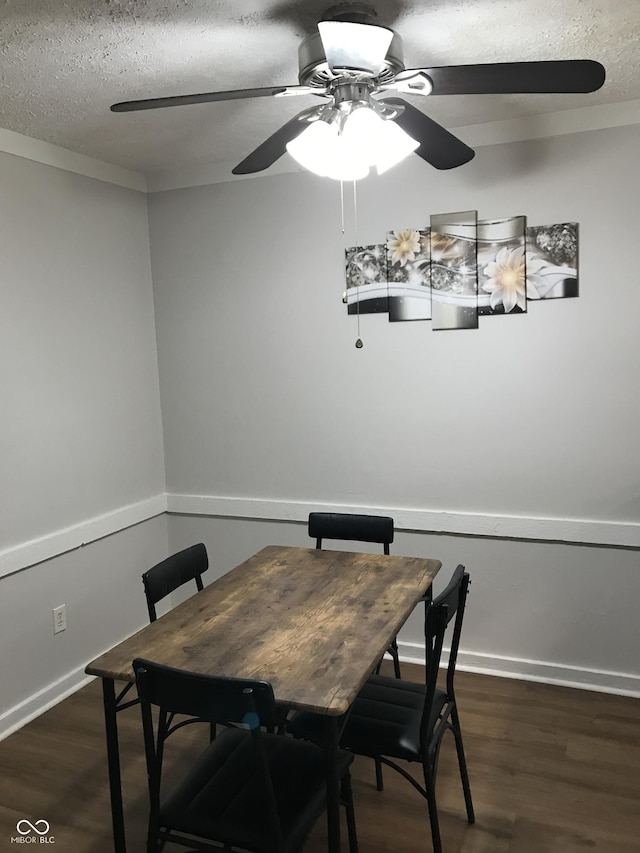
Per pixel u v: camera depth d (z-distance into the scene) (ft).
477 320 9.99
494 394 10.05
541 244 9.53
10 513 9.25
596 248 9.29
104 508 10.97
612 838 6.95
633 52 7.14
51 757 8.61
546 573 10.05
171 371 12.10
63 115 8.51
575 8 6.08
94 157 10.50
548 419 9.80
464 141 9.72
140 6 5.75
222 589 7.64
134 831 7.25
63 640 10.18
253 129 9.30
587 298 9.41
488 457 10.19
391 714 6.84
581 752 8.38
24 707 9.43
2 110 8.28
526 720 9.12
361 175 6.56
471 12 6.11
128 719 9.48
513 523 10.10
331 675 5.60
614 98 8.75
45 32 6.20
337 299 10.77
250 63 7.01
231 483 11.93
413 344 10.40
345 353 10.84
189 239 11.63
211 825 5.45
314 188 10.69
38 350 9.64
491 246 9.78
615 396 9.43
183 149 10.18
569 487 9.81
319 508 11.29
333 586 7.61
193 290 11.73
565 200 9.36
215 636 6.43
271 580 7.88
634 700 9.57
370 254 10.47
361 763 8.36
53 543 9.86
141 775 8.20
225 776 5.98
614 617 9.77
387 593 7.35
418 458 10.61
